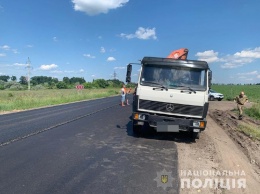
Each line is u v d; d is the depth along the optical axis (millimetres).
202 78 8859
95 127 11773
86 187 5230
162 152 7941
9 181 5469
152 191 5141
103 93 45906
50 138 9383
